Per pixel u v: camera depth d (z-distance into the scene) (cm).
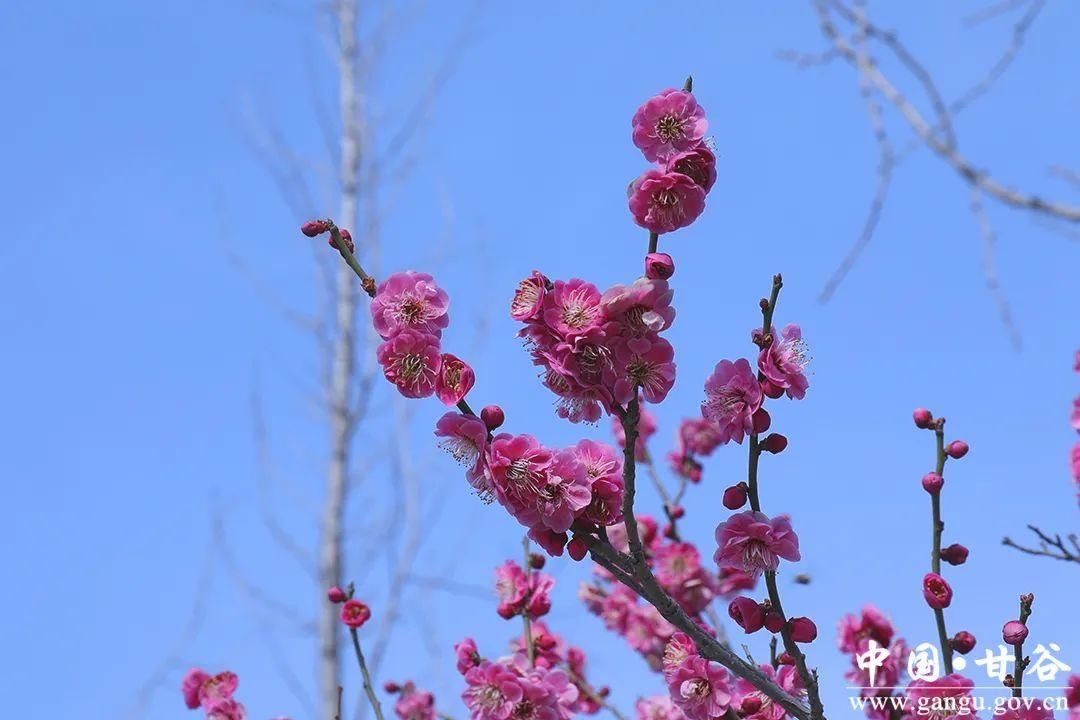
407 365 346
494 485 334
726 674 391
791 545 348
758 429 348
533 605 512
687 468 752
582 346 329
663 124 352
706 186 348
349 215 1379
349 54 1458
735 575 727
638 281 328
